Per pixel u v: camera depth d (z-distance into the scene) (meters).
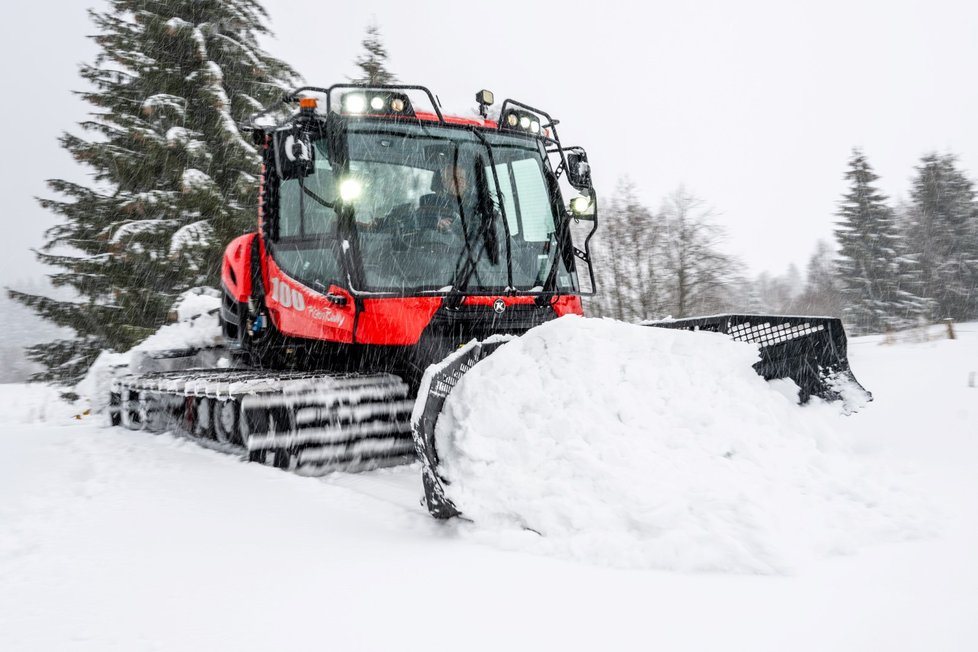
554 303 5.79
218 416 5.80
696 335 4.46
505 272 5.51
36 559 3.21
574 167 6.08
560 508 3.33
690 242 22.84
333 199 5.17
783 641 2.23
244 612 2.60
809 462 3.85
